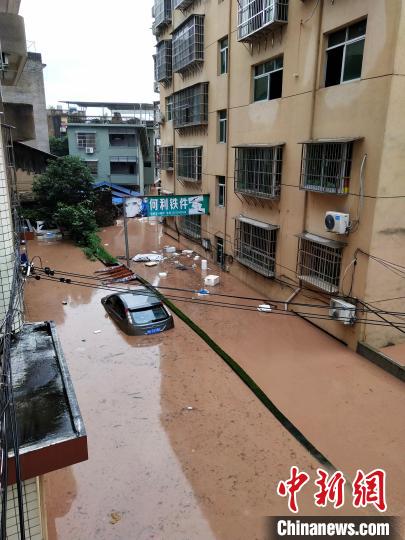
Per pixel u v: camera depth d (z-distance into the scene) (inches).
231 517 217.6
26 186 908.6
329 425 289.7
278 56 467.2
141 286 574.2
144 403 312.7
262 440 274.2
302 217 446.3
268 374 355.9
